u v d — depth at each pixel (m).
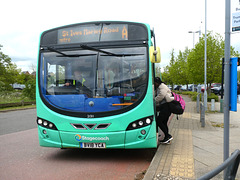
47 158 6.18
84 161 5.85
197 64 24.83
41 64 5.95
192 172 4.53
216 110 17.41
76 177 4.78
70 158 6.13
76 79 5.70
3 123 12.89
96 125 5.41
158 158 5.38
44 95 5.79
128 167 5.37
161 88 6.47
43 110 5.74
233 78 3.74
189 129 9.54
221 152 6.09
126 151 6.76
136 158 6.07
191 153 5.87
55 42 6.00
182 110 6.59
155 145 5.52
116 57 5.68
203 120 10.14
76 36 5.92
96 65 5.70
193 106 20.41
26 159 6.11
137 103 5.43
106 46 5.76
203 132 8.90
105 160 5.91
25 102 25.64
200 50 24.47
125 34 5.77
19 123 12.77
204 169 4.75
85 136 5.42
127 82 5.54
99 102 5.50
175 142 7.10
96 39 5.83
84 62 5.76
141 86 5.52
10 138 8.88
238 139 7.68
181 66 39.53
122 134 5.38
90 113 5.46
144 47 5.67
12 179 4.71
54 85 5.79
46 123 5.70
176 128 9.83
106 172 5.04
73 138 5.49
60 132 5.56
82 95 5.58
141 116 5.41
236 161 2.73
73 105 5.59
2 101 27.06
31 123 12.70
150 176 4.32
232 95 3.75
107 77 5.61
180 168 4.75
